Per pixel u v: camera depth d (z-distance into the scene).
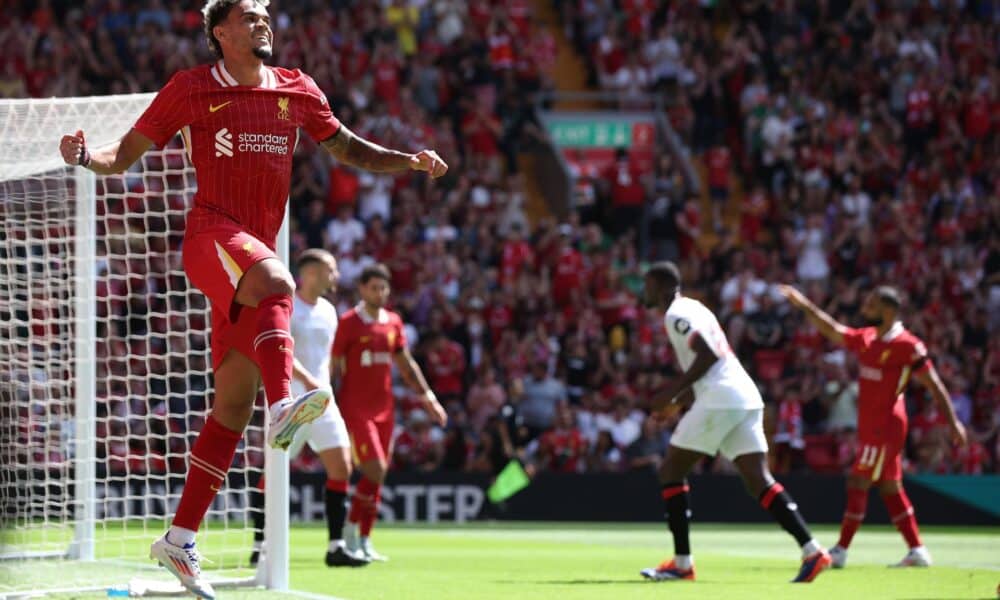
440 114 55.25
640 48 60.12
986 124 58.25
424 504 40.62
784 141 57.47
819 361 47.12
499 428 41.44
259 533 19.55
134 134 12.20
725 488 41.34
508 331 46.62
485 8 58.41
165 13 51.16
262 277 11.82
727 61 59.62
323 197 49.69
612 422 44.25
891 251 53.31
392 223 49.94
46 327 20.95
